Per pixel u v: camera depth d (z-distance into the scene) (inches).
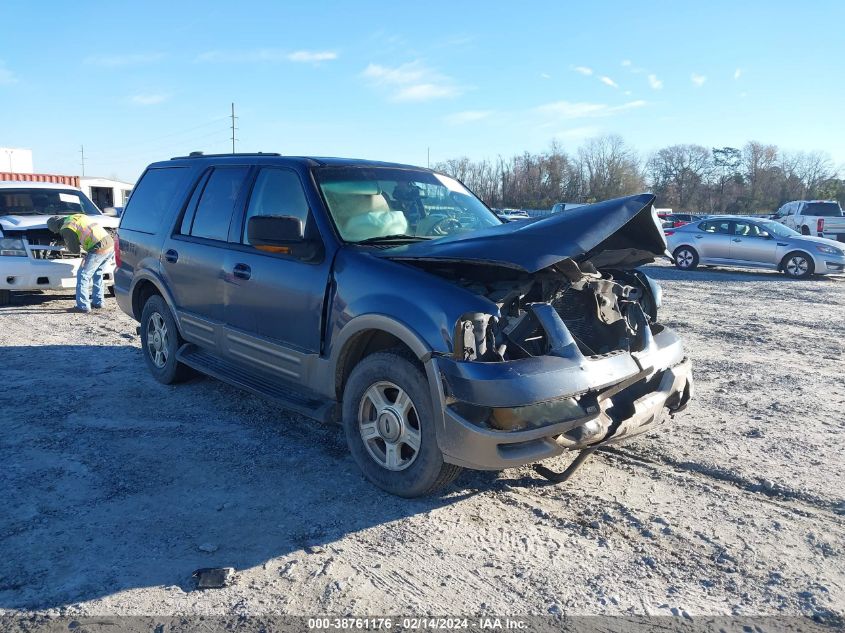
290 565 121.6
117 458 168.2
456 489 152.9
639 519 140.0
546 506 145.4
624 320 152.5
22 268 373.4
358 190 177.2
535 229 141.8
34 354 273.7
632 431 145.5
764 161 3208.7
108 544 127.5
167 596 111.6
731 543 131.0
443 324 132.3
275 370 174.1
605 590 115.2
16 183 437.1
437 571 120.4
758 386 244.1
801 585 117.3
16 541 127.8
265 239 157.9
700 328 364.2
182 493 149.6
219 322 194.2
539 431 127.6
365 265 151.0
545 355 133.3
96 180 1304.1
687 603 111.9
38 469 160.7
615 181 2987.2
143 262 230.4
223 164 207.3
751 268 764.0
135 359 268.1
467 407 129.5
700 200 3284.9
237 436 184.4
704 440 185.5
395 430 144.4
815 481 159.2
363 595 113.0
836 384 247.9
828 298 506.3
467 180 3265.3
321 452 173.9
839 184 2994.6
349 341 151.8
